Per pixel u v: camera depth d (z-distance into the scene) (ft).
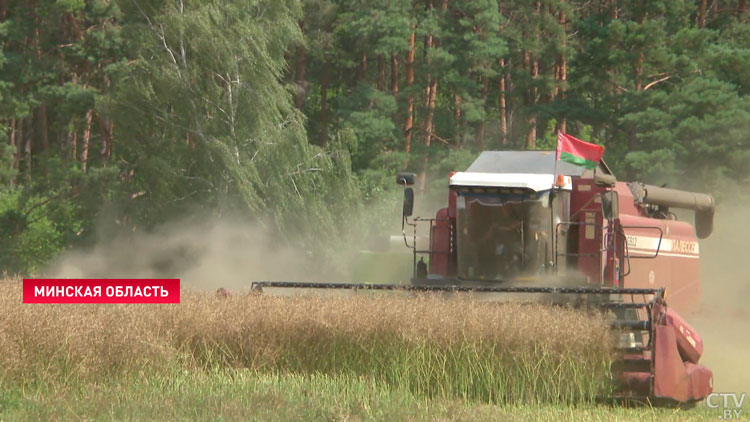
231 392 118.01
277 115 405.39
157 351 128.98
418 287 159.94
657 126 528.63
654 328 133.08
